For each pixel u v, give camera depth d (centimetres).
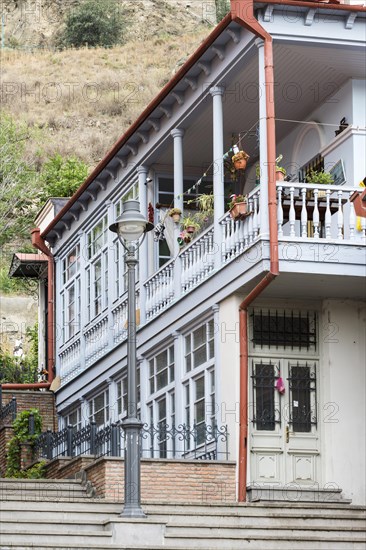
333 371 2109
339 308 2138
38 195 4916
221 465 2056
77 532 1706
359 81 2186
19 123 5925
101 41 7269
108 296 2795
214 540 1739
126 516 1750
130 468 1772
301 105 2300
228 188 2633
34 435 2673
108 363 2761
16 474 2570
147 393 2506
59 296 3222
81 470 2188
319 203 2045
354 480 2078
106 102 6359
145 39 7344
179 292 2328
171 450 2289
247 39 2061
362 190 2012
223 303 2138
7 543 1639
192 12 7694
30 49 7225
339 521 1864
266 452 2091
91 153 5966
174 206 2414
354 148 2148
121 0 7538
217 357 2141
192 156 2609
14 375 3562
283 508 1919
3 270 4794
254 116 2348
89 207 2977
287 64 2128
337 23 2047
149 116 2472
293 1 2006
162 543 1727
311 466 2102
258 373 2117
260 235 1975
